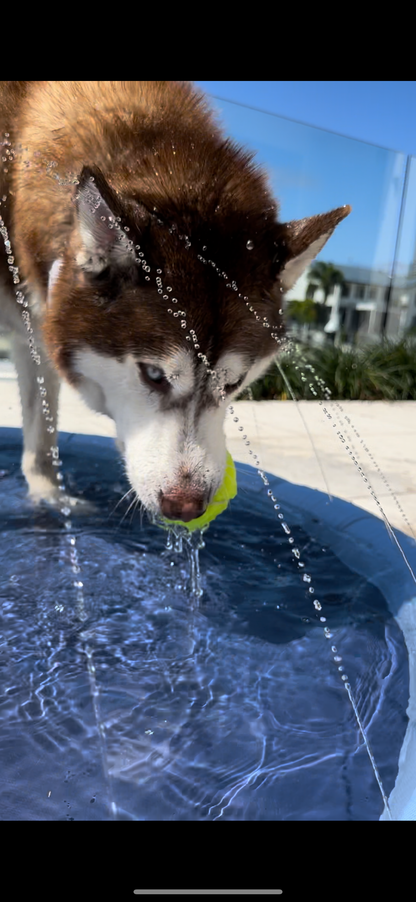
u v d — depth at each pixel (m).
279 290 0.45
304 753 0.29
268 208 0.45
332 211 0.44
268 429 1.05
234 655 0.37
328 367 1.49
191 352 0.38
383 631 0.41
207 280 0.38
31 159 0.44
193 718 0.31
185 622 0.40
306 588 0.46
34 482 0.57
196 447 0.39
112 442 0.73
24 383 0.55
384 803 0.26
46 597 0.41
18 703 0.31
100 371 0.42
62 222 0.42
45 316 0.45
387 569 0.48
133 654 0.36
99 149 0.42
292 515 0.59
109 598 0.42
